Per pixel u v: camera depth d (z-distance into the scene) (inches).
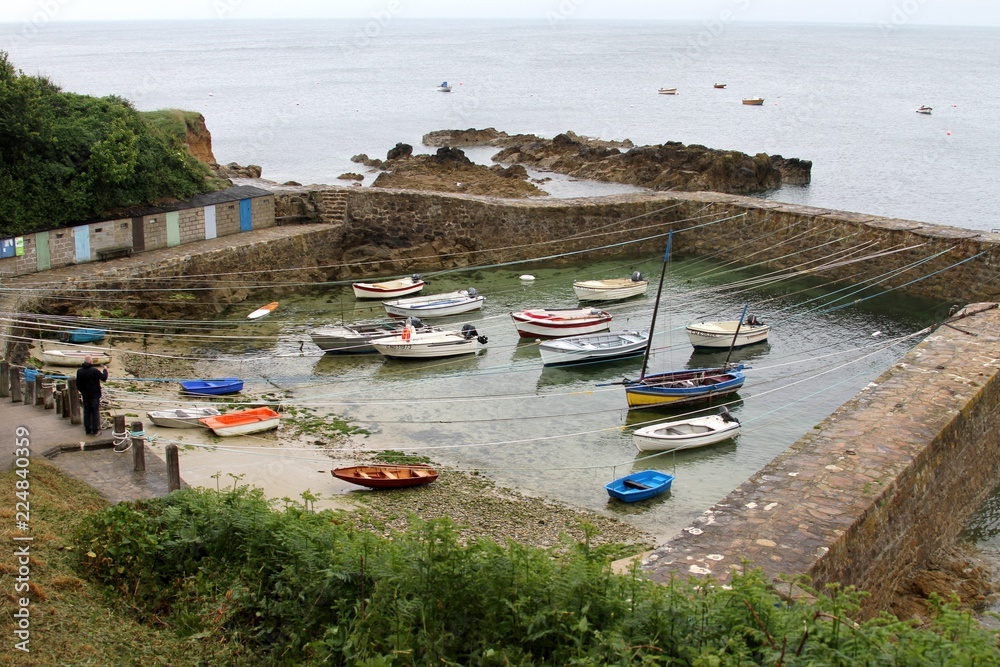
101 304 1230.9
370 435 926.4
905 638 325.4
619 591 371.2
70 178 1317.7
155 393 997.8
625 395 1059.3
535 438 935.7
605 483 833.5
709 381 1039.6
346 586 397.4
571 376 1128.2
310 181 2305.6
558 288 1491.1
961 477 764.0
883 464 642.8
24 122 1268.5
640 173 2269.9
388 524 699.4
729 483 836.6
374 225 1610.5
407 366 1152.2
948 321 1043.3
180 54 7421.3
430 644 355.6
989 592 627.2
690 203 1659.7
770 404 1032.2
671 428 922.1
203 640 388.5
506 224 1622.8
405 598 376.2
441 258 1594.5
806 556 509.4
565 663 342.3
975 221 1852.9
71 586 411.5
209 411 927.0
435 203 1610.5
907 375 848.3
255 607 408.8
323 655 365.4
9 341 1025.5
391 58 6953.7
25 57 6771.7
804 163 2298.2
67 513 505.4
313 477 800.9
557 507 775.1
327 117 3627.0
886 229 1425.9
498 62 6520.7
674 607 355.9
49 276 1233.4
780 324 1315.2
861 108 3907.5
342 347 1168.2
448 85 4756.4
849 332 1277.1
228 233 1513.3
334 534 439.2
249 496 494.6
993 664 299.3
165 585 431.5
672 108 3912.4
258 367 1127.0
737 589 357.7
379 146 2957.7
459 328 1280.8
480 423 972.6
